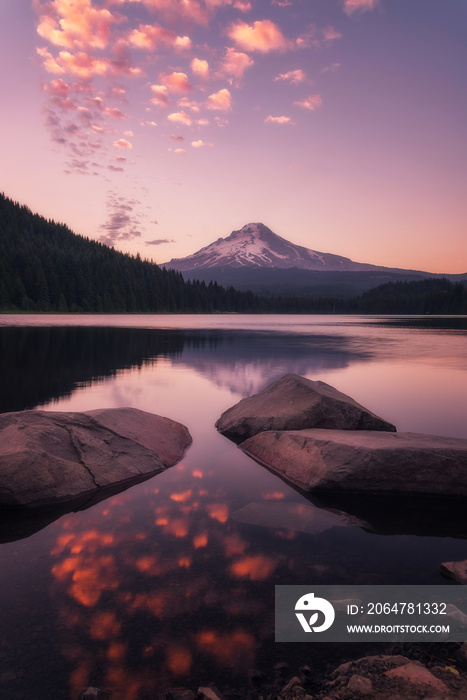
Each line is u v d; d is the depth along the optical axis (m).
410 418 10.55
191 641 3.11
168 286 175.62
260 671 2.85
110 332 45.06
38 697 2.61
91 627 3.22
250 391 13.82
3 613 3.36
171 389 14.07
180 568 4.01
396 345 34.50
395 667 2.84
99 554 4.26
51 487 5.66
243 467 7.07
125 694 2.63
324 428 8.15
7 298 126.56
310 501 5.75
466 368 20.33
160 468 6.90
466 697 2.58
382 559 4.27
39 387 14.09
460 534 4.88
